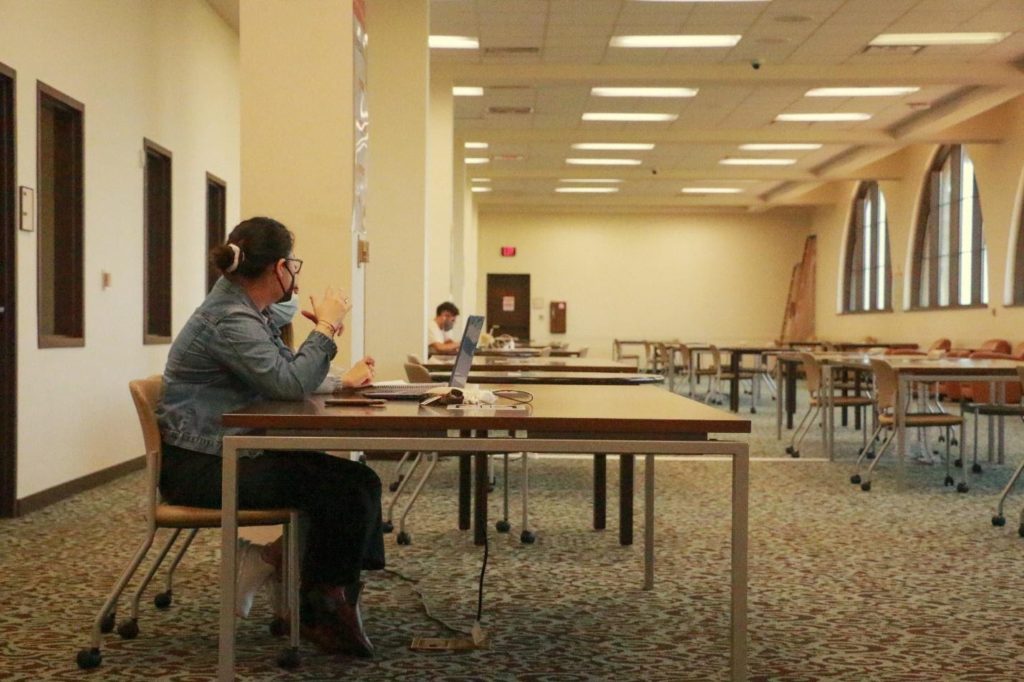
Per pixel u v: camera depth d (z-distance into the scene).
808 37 11.06
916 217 18.20
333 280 5.00
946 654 3.17
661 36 11.08
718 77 12.30
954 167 16.84
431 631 3.38
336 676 2.91
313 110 5.01
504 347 11.18
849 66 12.25
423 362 7.77
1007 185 14.60
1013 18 10.33
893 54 11.73
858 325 21.44
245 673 2.93
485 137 16.34
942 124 14.56
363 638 3.06
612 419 2.37
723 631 3.40
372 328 9.59
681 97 13.82
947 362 7.71
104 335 6.83
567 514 5.64
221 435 2.94
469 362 3.44
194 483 2.92
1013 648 3.24
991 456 8.03
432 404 2.78
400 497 6.19
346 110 5.01
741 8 10.08
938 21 10.45
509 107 14.61
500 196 24.16
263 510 2.90
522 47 11.55
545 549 4.70
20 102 5.56
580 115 15.15
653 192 23.55
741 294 25.91
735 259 25.92
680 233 26.03
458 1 9.89
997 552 4.71
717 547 4.76
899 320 18.98
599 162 19.45
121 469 7.11
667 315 26.11
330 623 3.03
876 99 13.80
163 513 2.94
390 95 9.58
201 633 3.31
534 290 26.27
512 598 3.82
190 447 2.93
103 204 6.81
